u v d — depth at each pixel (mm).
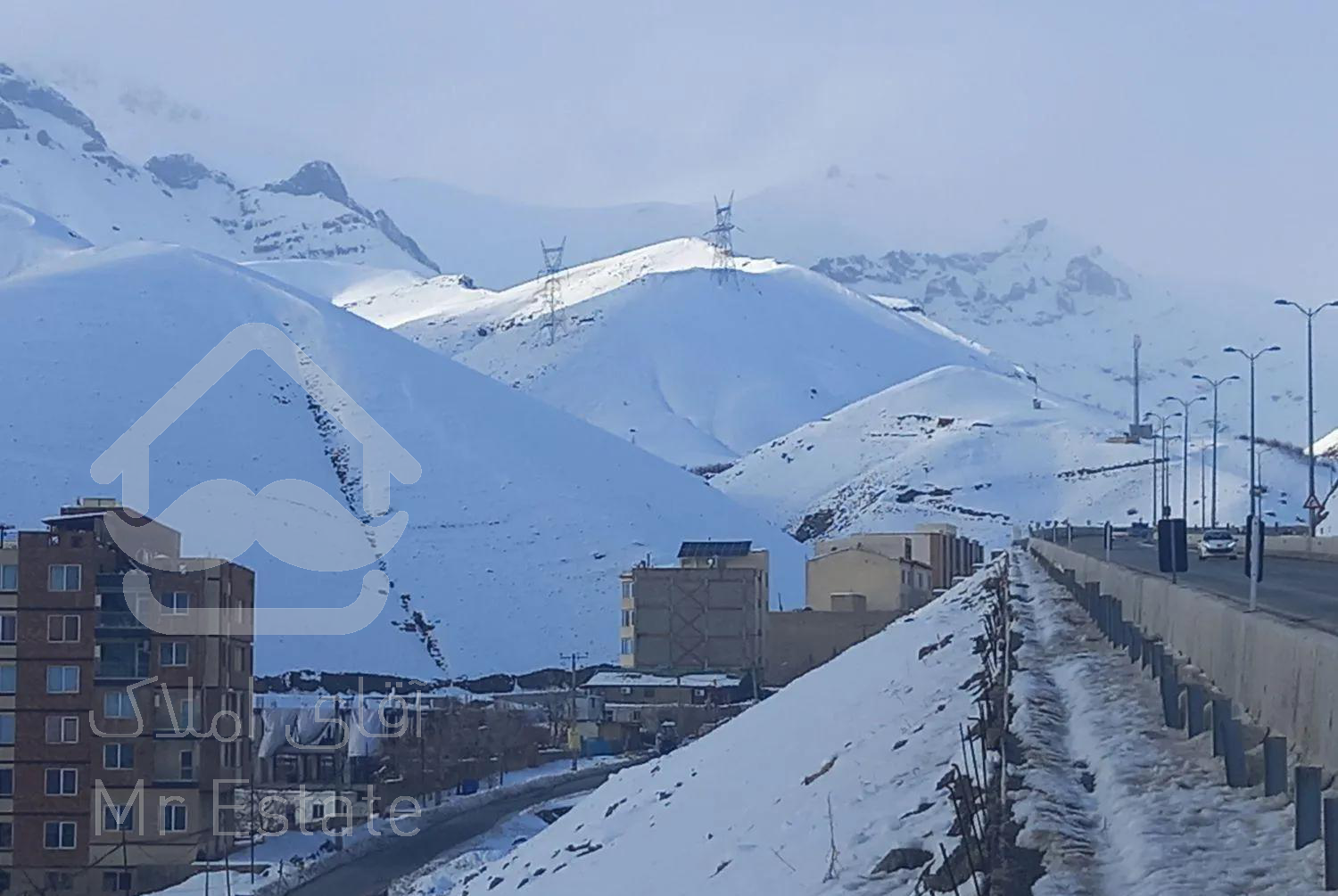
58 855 151875
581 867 73125
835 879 38281
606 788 108125
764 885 42562
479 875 94750
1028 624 75688
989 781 36844
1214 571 118312
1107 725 40938
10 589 154625
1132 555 152125
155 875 151375
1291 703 32125
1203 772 33969
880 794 47188
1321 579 103688
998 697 49562
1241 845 28062
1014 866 28438
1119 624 60250
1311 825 27078
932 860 35375
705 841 60031
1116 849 29094
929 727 54812
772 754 74812
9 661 154125
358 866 142250
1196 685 38594
